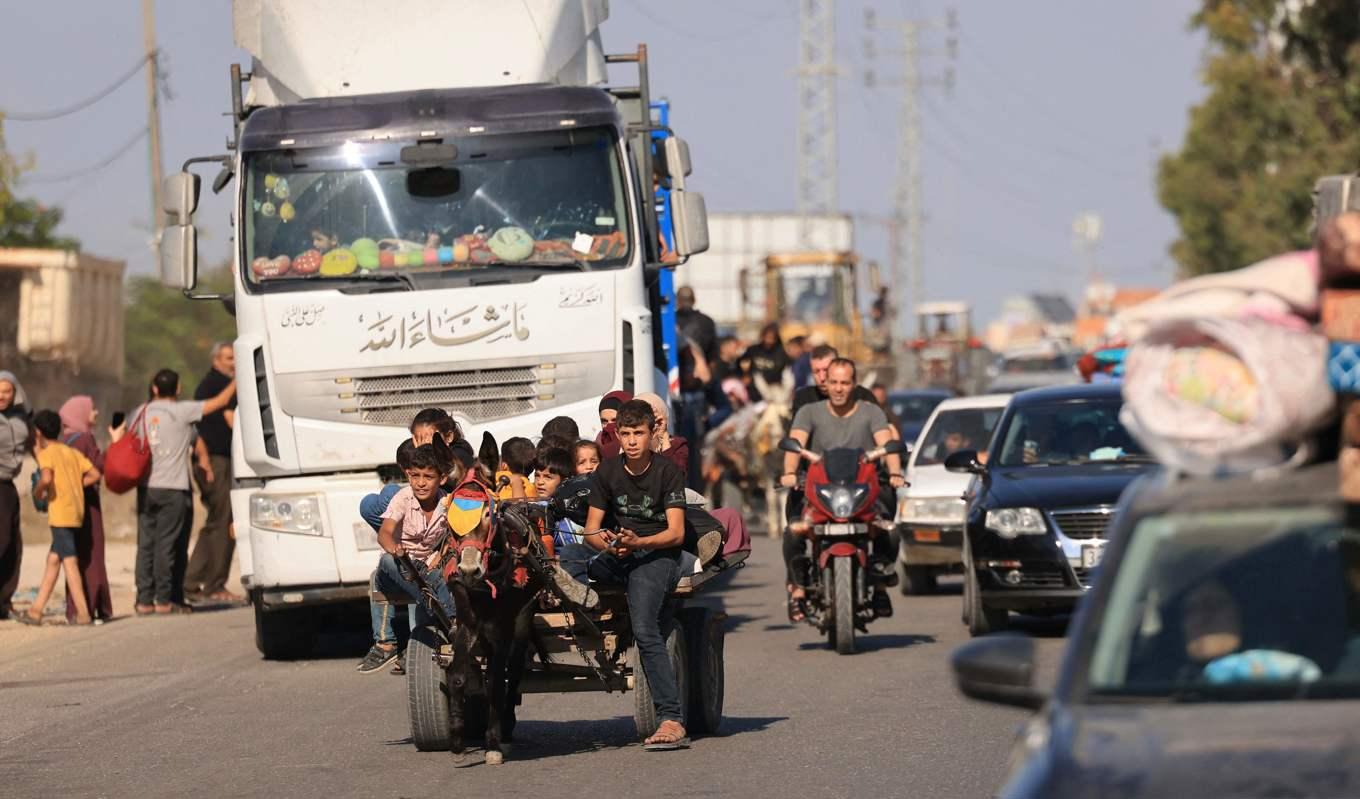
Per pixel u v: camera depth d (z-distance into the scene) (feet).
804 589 133.28
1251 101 346.13
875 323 449.89
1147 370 44.34
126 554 247.50
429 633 94.12
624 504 90.58
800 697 111.96
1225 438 43.57
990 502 136.56
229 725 107.45
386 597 101.76
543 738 100.12
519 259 130.00
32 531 265.13
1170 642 45.37
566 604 91.35
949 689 112.57
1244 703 43.16
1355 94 309.63
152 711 114.52
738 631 150.71
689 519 94.53
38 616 165.78
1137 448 142.20
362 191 131.23
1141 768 39.55
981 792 80.23
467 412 128.98
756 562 221.05
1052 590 132.46
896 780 83.82
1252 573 45.96
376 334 128.98
